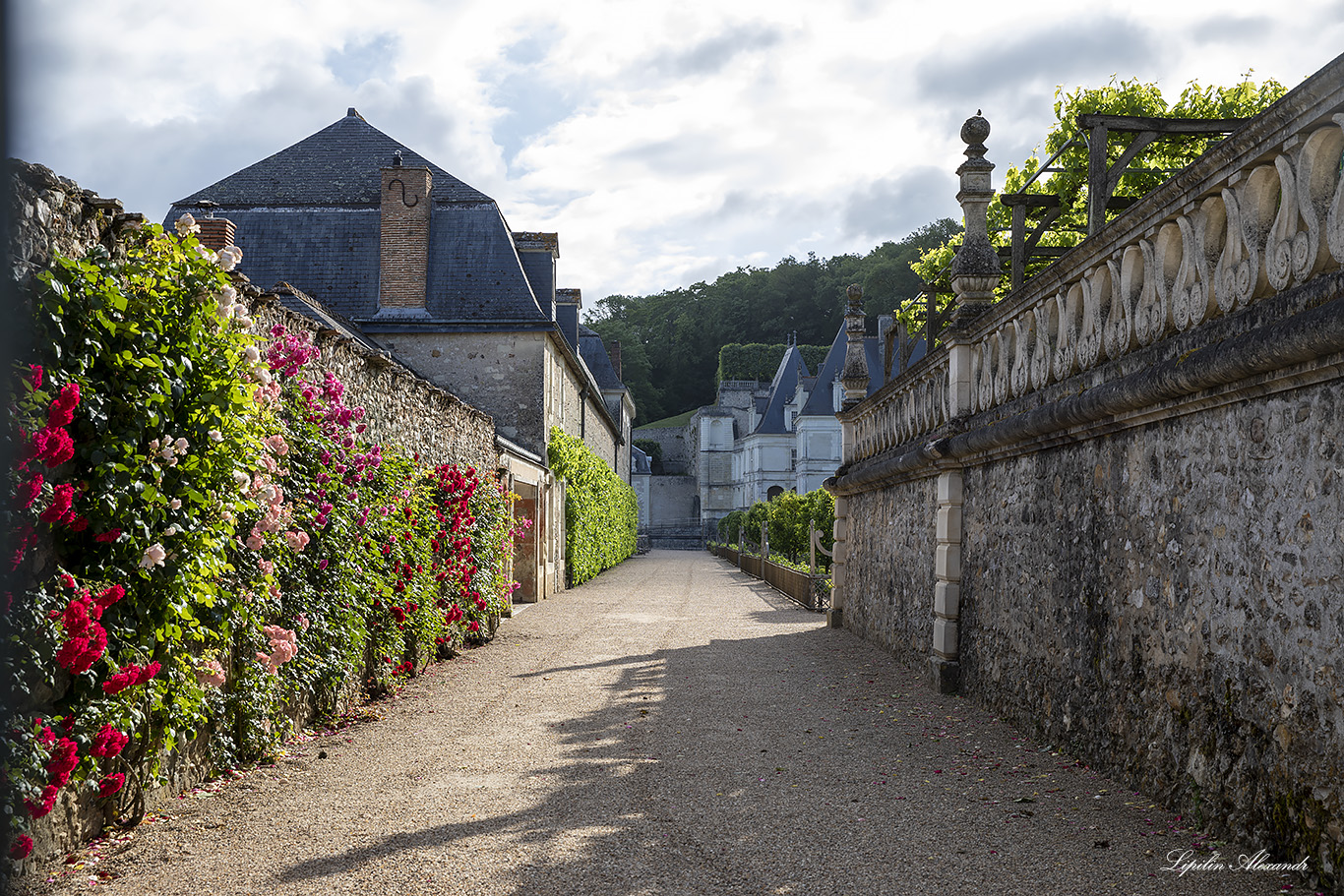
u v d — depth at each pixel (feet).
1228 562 13.47
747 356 290.56
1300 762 11.71
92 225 13.12
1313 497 11.60
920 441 30.53
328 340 23.06
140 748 14.14
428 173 68.03
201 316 14.21
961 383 26.45
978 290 27.66
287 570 19.24
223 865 12.57
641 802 15.74
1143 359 15.90
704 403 329.52
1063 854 12.88
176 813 14.82
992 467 24.31
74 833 12.73
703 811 15.16
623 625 45.88
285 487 19.42
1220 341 13.52
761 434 221.05
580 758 18.86
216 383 14.30
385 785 16.76
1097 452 17.94
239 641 17.44
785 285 318.86
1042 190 51.16
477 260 68.33
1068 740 18.90
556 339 69.56
